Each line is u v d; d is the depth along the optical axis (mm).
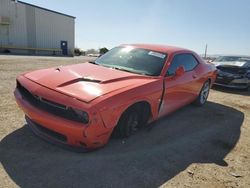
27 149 3301
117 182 2771
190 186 2840
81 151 3148
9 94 5848
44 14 33875
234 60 10156
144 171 3037
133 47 4895
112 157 3277
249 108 6617
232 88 9312
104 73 3754
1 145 3346
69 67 4082
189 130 4543
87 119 2832
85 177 2809
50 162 3047
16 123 4086
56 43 36625
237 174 3182
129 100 3240
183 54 5059
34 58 20500
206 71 5910
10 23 29828
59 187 2607
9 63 13602
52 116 3002
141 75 3955
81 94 2992
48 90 3123
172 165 3244
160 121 4879
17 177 2707
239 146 4051
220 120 5305
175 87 4402
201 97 6086
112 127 3068
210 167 3291
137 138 3920
